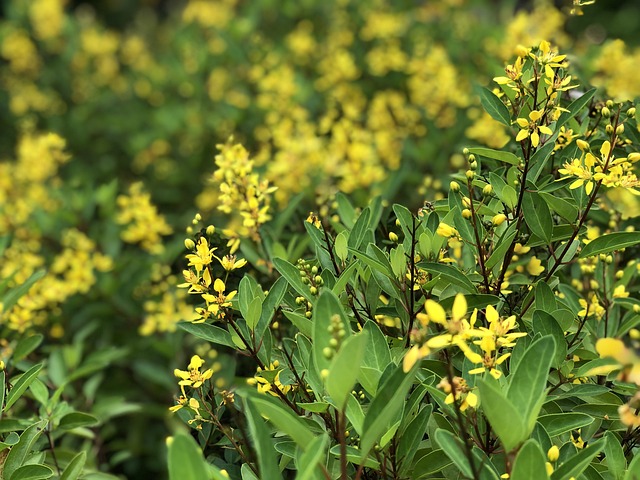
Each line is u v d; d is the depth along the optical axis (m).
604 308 0.51
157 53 1.80
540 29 0.90
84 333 0.77
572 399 0.46
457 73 1.06
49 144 0.92
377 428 0.33
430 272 0.44
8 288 0.72
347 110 0.85
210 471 0.35
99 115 1.44
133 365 0.79
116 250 0.86
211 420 0.47
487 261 0.44
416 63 1.01
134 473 0.83
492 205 0.49
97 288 0.81
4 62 1.73
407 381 0.33
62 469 0.57
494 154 0.45
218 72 1.21
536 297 0.45
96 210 0.98
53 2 1.59
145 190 1.11
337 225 0.56
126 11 2.42
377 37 1.26
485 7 1.33
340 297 0.47
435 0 1.32
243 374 0.61
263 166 0.81
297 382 0.45
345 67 1.07
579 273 0.59
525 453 0.32
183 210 1.12
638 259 0.60
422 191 0.69
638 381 0.30
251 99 1.14
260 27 1.44
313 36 1.39
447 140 0.84
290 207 0.62
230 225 0.64
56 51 1.63
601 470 0.41
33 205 0.92
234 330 0.45
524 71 0.46
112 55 1.63
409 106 1.02
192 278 0.43
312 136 0.82
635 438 0.45
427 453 0.43
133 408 0.71
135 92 1.51
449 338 0.33
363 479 0.43
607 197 0.59
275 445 0.41
